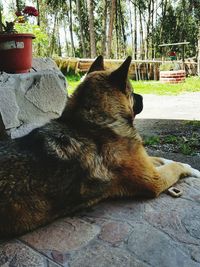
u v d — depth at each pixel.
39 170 0.77
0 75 1.37
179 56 11.17
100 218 0.86
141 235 0.79
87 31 11.63
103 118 0.90
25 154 0.79
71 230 0.81
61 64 6.31
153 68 6.87
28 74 1.43
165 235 0.79
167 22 11.26
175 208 0.91
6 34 1.41
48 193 0.78
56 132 0.84
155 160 1.20
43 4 10.58
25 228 0.78
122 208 0.91
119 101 0.93
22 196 0.75
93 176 0.84
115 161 0.88
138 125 2.40
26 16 1.77
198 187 1.04
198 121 2.43
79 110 0.90
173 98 3.71
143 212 0.89
